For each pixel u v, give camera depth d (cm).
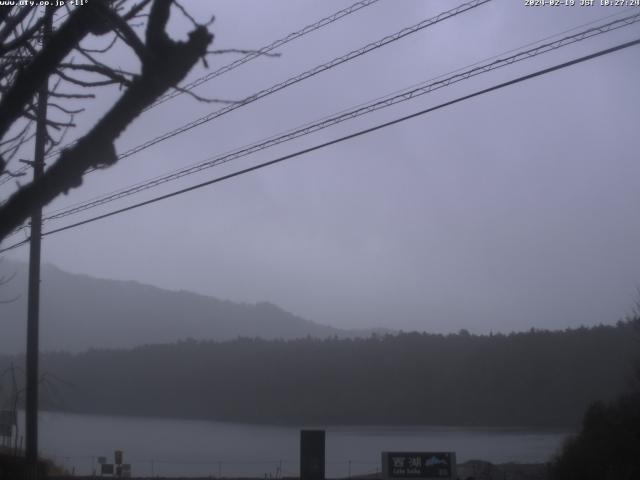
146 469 4397
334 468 4309
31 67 292
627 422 2273
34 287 1544
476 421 8169
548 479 2519
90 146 263
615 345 8056
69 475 2650
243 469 4503
